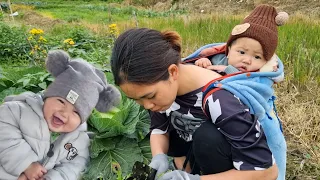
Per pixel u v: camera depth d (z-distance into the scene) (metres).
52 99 2.30
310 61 4.93
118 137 2.94
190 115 2.10
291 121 3.71
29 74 3.56
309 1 19.86
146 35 1.82
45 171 2.40
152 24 11.77
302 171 2.99
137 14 24.08
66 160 2.52
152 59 1.77
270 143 2.13
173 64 1.83
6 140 2.29
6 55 6.39
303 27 8.16
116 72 1.82
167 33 1.91
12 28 7.32
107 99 2.45
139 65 1.75
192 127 2.17
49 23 16.56
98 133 2.92
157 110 1.95
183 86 2.01
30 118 2.34
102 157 2.78
